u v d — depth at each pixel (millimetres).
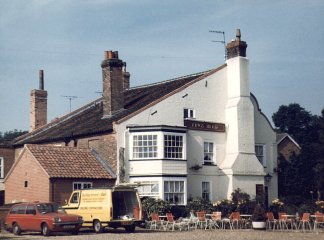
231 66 41812
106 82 41750
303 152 46312
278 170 44781
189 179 39219
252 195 40594
